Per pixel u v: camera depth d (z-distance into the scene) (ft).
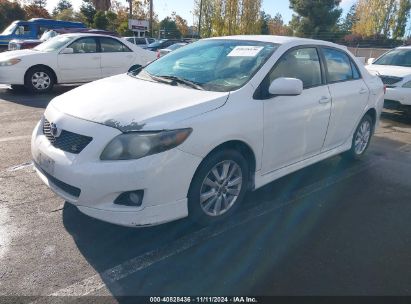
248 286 8.58
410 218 12.11
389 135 23.12
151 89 11.02
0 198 11.98
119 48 33.78
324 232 10.98
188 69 12.61
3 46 57.47
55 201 11.91
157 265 9.11
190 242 10.10
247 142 10.71
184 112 9.46
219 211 10.83
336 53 14.96
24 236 9.96
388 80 27.32
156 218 9.19
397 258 9.91
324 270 9.27
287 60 12.39
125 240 10.01
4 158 15.42
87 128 9.12
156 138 8.82
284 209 12.25
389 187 14.56
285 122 11.84
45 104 26.40
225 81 11.38
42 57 29.89
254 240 10.36
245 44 13.04
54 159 9.31
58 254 9.30
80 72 31.78
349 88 15.01
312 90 13.07
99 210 8.91
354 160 17.44
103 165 8.70
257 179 11.63
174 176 9.12
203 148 9.50
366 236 10.89
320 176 15.37
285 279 8.86
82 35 32.09
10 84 29.73
